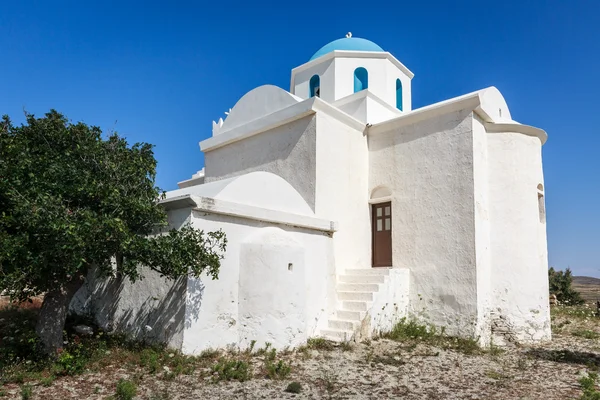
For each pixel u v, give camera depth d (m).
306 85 15.02
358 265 10.98
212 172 13.16
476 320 9.17
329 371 6.81
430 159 10.54
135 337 7.92
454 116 10.27
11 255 5.42
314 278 9.30
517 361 8.04
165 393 5.44
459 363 7.68
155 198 7.07
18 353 6.62
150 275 7.94
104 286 9.31
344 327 8.99
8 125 6.95
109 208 6.34
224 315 7.51
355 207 11.14
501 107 11.49
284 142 11.07
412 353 8.25
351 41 15.32
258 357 7.43
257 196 8.46
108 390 5.55
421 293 10.15
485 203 10.16
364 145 11.78
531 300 10.10
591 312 15.32
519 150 10.59
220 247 7.42
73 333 8.26
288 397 5.54
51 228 5.37
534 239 10.41
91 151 6.71
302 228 9.27
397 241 10.81
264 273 7.95
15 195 5.78
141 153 7.52
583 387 6.19
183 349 6.86
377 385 6.20
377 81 14.26
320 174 10.20
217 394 5.53
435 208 10.25
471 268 9.43
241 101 13.02
